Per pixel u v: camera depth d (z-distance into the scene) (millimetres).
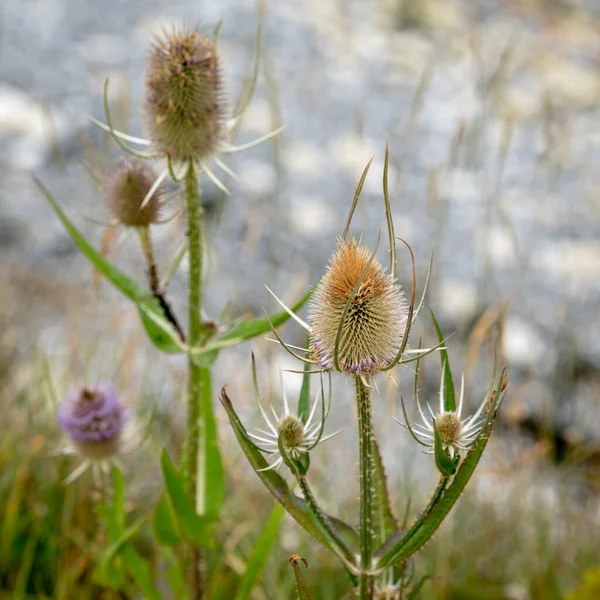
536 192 1545
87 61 1932
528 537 1077
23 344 1215
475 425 802
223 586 1005
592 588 981
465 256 1390
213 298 1289
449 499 795
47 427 1068
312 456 1107
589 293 1335
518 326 1274
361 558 807
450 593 1042
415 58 2107
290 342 1239
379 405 1159
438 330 811
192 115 892
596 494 1161
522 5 2584
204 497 924
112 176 916
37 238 1456
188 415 924
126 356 1096
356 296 788
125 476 1079
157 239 1259
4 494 1039
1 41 2002
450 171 1161
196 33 907
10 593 1005
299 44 2064
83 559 970
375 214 1478
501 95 1240
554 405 1181
